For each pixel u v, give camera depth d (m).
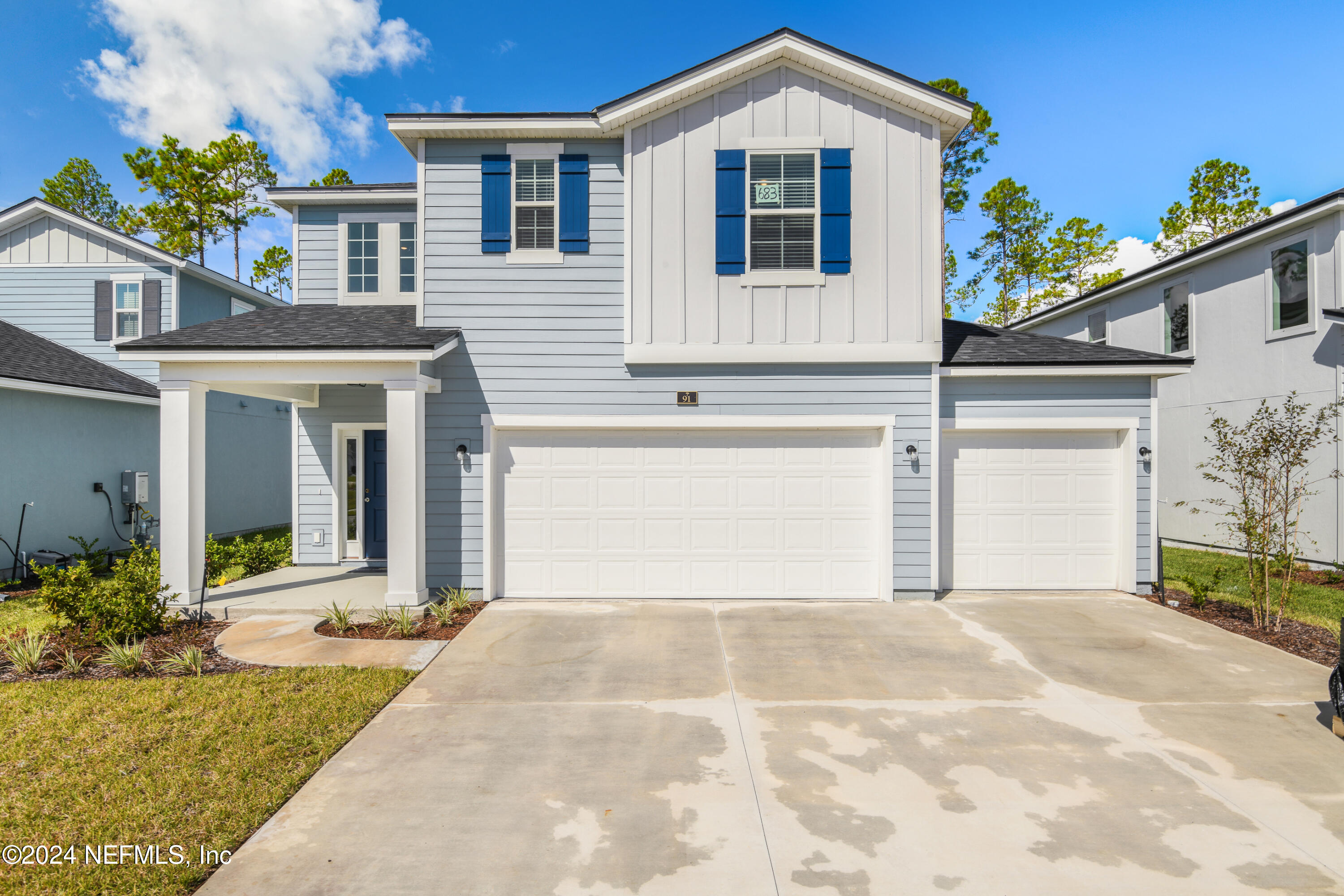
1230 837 3.41
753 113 8.11
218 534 14.30
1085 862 3.21
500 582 8.31
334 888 3.03
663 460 8.34
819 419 8.18
